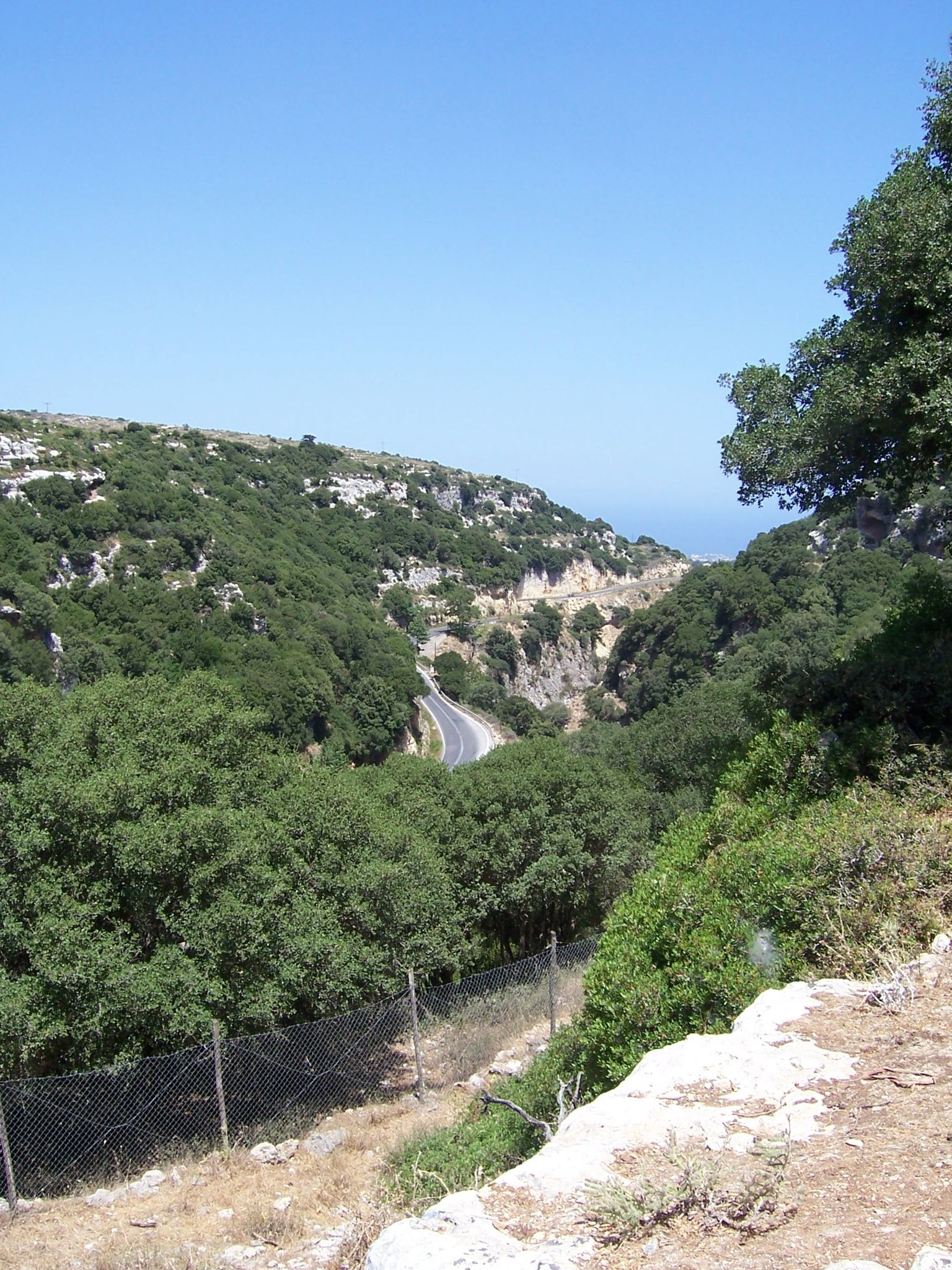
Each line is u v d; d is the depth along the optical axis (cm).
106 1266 757
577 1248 317
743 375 1148
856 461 1059
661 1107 411
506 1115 788
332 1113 1145
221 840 1184
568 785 2077
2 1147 905
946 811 741
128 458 8125
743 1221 329
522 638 11494
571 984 1449
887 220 948
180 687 1608
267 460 12369
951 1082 412
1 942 1032
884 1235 310
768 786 954
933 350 883
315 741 5684
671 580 15950
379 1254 323
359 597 9300
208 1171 969
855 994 521
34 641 4409
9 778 1203
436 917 1527
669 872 774
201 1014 1056
